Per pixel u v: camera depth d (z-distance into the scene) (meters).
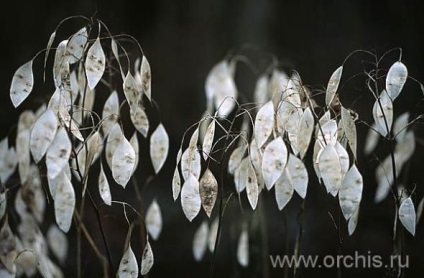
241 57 2.88
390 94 1.68
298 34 3.78
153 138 1.81
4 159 1.86
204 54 3.92
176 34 3.95
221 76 2.11
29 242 1.90
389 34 3.37
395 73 1.68
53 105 1.67
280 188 1.71
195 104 3.87
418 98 3.01
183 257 2.61
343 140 1.73
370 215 2.63
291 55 3.78
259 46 3.82
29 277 1.90
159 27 3.95
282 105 1.70
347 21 3.59
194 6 3.94
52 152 1.60
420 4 3.24
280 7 3.82
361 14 3.51
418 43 3.22
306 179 1.71
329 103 1.70
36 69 3.06
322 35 3.69
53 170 1.60
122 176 1.68
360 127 2.90
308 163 2.21
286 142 1.75
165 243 2.73
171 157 3.54
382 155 2.50
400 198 1.73
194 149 1.67
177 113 3.84
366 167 2.62
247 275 2.20
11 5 3.72
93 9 3.80
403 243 1.75
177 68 3.92
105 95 2.43
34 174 1.89
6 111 3.51
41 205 1.92
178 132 3.76
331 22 3.66
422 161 2.67
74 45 1.70
